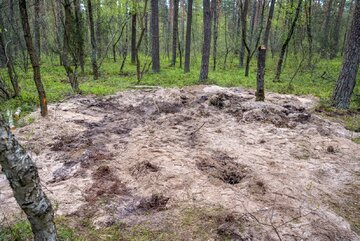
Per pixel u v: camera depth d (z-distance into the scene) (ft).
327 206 12.44
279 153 17.46
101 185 13.66
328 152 17.78
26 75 41.01
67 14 32.83
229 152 17.39
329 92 36.96
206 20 40.06
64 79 41.65
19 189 7.18
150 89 34.88
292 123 22.85
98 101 28.96
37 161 15.98
